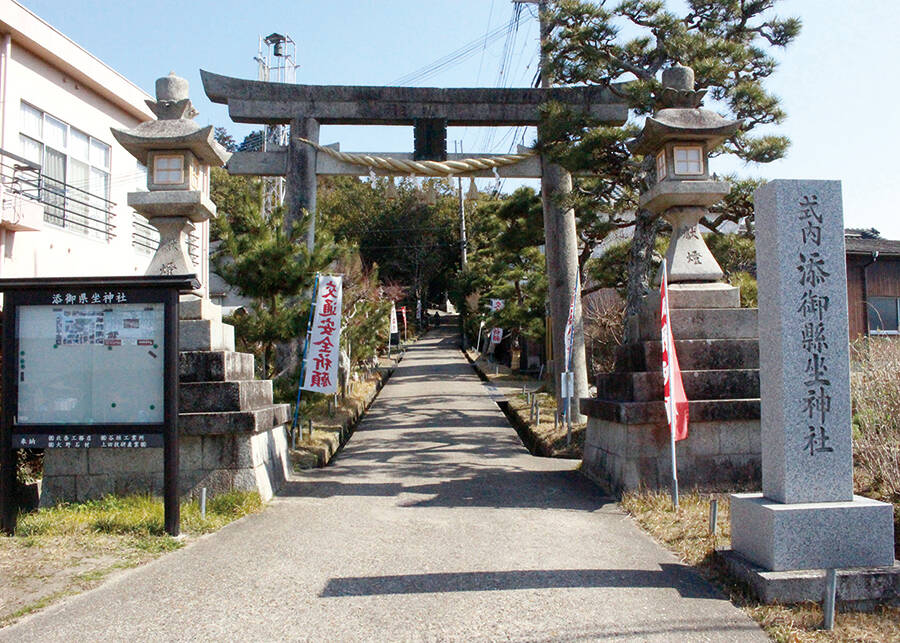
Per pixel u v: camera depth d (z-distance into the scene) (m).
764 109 12.27
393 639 4.62
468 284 39.47
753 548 5.64
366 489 9.41
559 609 5.10
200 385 8.35
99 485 8.26
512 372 29.12
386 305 23.22
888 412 8.44
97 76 15.59
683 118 9.45
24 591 5.46
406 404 20.50
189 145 8.92
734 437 8.86
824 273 5.89
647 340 9.50
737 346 9.14
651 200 9.85
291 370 13.52
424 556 6.38
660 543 6.80
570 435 12.63
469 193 15.18
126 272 17.11
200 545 6.74
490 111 15.05
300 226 12.22
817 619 4.86
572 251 15.37
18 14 12.97
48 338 7.22
